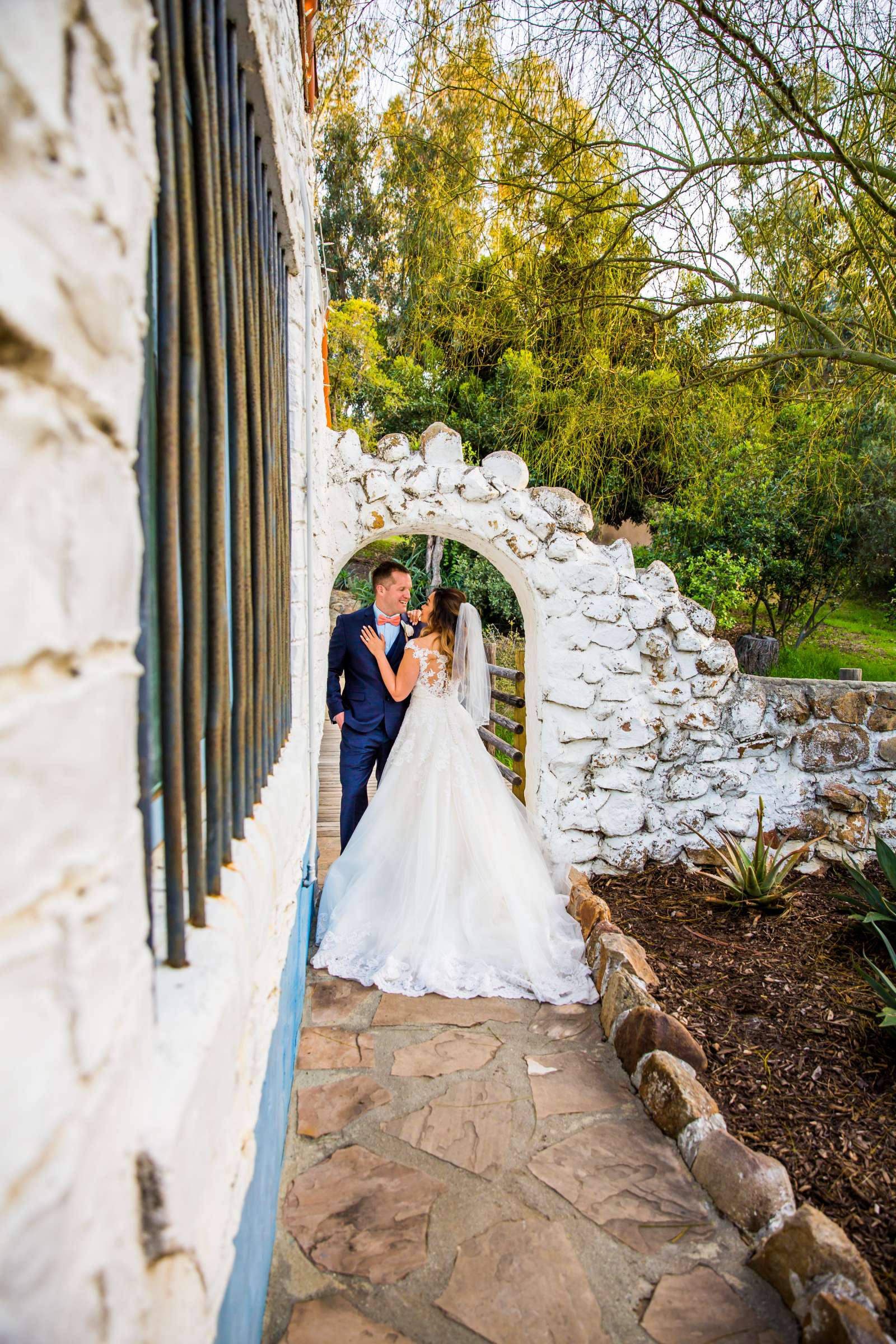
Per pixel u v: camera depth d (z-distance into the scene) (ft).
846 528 26.84
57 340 1.72
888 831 15.44
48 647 1.73
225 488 4.73
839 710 15.30
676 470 20.88
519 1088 8.83
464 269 17.60
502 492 13.87
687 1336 5.77
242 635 4.77
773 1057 8.92
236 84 4.64
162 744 3.21
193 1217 2.72
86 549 1.89
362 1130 8.03
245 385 4.74
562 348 17.83
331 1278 6.19
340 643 14.30
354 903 12.27
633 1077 8.93
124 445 2.17
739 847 13.20
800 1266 5.98
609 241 16.48
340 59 14.12
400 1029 10.00
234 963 3.63
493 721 18.79
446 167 15.93
